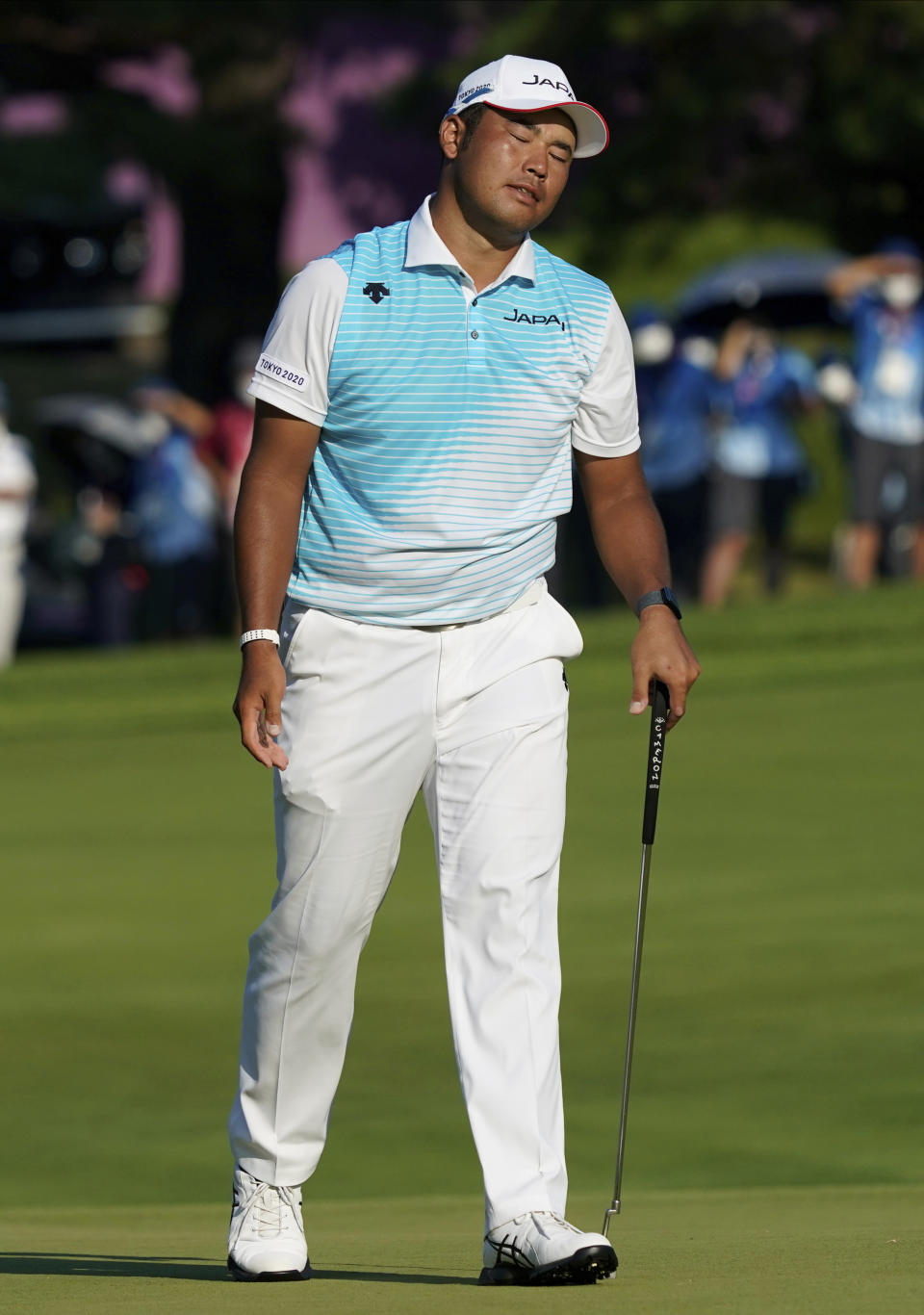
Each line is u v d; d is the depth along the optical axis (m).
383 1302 12.90
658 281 98.00
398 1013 27.11
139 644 72.25
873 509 63.25
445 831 14.93
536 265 14.96
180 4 93.62
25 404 131.25
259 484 14.72
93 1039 26.38
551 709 14.91
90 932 31.47
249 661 14.54
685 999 26.81
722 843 35.03
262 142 99.81
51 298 146.75
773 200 103.00
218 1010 27.59
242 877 35.00
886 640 53.47
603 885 32.56
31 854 36.97
